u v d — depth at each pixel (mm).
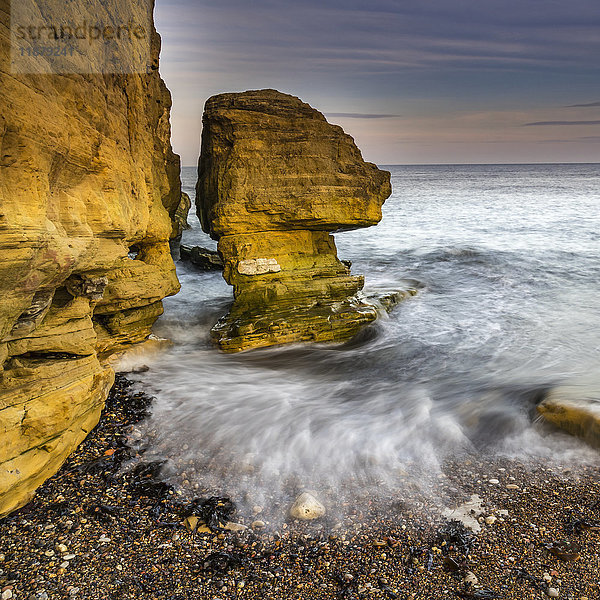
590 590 5273
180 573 5469
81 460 7348
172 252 24344
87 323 7699
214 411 9133
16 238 4699
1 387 6117
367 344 13305
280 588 5320
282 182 14117
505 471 7438
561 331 14148
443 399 9836
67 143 6078
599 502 6699
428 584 5375
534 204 61750
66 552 5660
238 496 6773
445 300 17625
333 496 6801
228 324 13375
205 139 15570
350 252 28000
